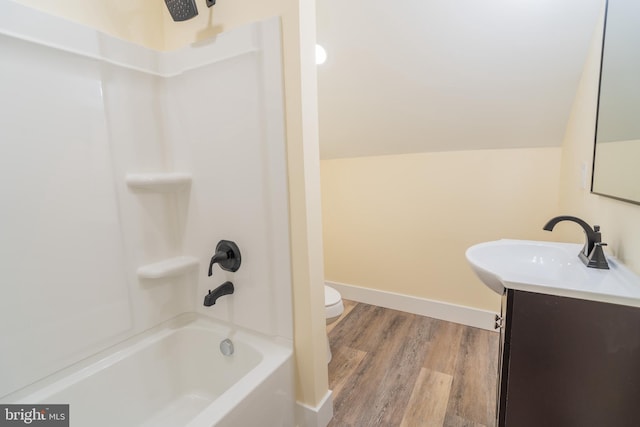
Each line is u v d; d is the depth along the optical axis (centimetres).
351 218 262
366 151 241
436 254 229
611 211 106
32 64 104
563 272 107
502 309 104
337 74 185
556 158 184
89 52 119
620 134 96
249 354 134
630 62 89
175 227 156
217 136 136
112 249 130
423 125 200
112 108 128
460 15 139
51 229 111
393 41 158
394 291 251
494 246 136
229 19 126
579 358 81
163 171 149
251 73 122
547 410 86
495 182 202
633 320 75
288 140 119
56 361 113
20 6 101
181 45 142
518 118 174
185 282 159
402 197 236
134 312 139
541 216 192
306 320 126
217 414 94
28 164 105
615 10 101
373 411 144
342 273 275
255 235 133
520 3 129
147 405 137
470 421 137
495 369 171
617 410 79
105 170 126
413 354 188
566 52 138
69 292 116
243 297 141
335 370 174
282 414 124
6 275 101
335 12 156
